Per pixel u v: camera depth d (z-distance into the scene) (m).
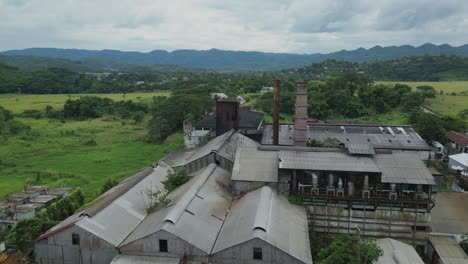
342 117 122.06
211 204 36.41
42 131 108.62
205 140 73.19
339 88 140.25
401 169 35.59
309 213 36.81
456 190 55.00
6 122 107.38
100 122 130.50
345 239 31.50
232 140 56.97
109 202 36.34
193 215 33.06
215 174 43.97
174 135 101.94
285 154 39.62
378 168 35.59
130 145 93.50
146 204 39.12
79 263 31.70
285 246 28.34
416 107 124.81
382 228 35.56
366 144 39.59
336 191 35.56
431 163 64.06
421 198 34.28
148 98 183.00
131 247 30.50
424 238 35.03
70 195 42.75
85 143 94.06
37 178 61.97
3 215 44.69
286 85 158.75
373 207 35.47
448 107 130.38
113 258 30.20
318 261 30.22
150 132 101.06
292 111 125.06
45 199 49.34
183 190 39.25
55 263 32.16
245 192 38.75
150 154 82.25
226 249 28.73
